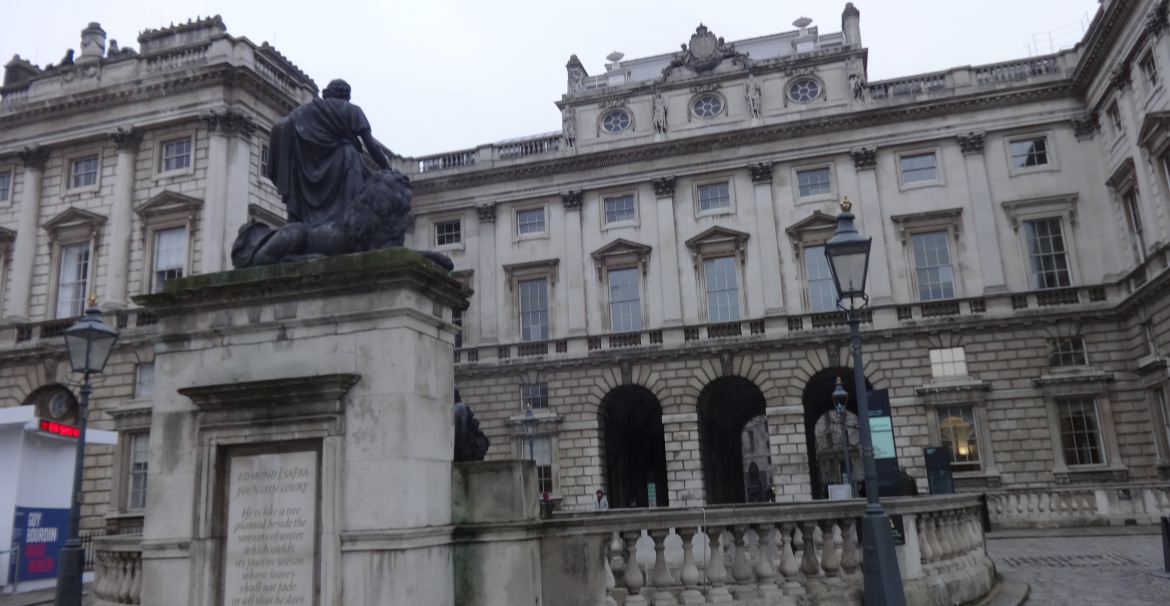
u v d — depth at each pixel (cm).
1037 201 3925
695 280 4234
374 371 872
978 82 4078
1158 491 2825
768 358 4041
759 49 5091
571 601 905
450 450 930
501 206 4581
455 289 959
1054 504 2958
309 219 1006
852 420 5562
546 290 4447
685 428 4066
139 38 3938
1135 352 3650
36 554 2220
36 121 3950
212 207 3553
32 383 3697
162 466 926
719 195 4338
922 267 4031
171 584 888
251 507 885
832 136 4188
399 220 975
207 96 3681
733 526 981
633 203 4428
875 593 969
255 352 927
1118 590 1380
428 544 851
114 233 3700
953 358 3881
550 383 4275
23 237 3869
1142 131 3253
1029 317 3797
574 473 4147
